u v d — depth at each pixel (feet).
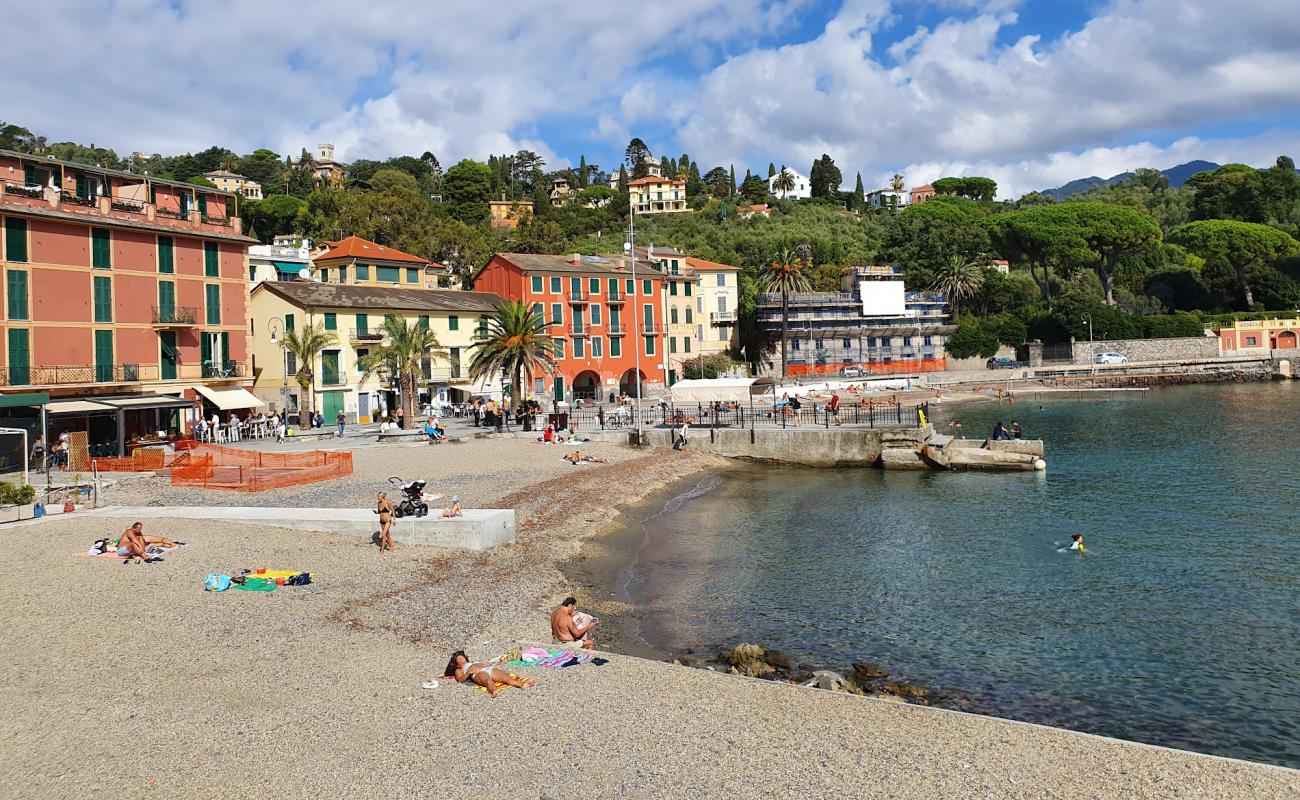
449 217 558.97
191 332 180.55
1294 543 101.65
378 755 42.50
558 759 42.37
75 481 124.16
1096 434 214.48
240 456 144.97
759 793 38.96
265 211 458.50
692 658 66.80
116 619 63.36
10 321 149.48
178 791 38.22
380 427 206.59
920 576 91.40
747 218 583.58
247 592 71.72
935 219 465.06
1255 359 400.26
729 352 364.17
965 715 49.57
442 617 69.15
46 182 159.84
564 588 84.43
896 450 167.84
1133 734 53.57
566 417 197.36
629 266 320.50
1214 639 70.44
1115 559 96.84
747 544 107.14
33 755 41.65
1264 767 42.24
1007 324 418.72
